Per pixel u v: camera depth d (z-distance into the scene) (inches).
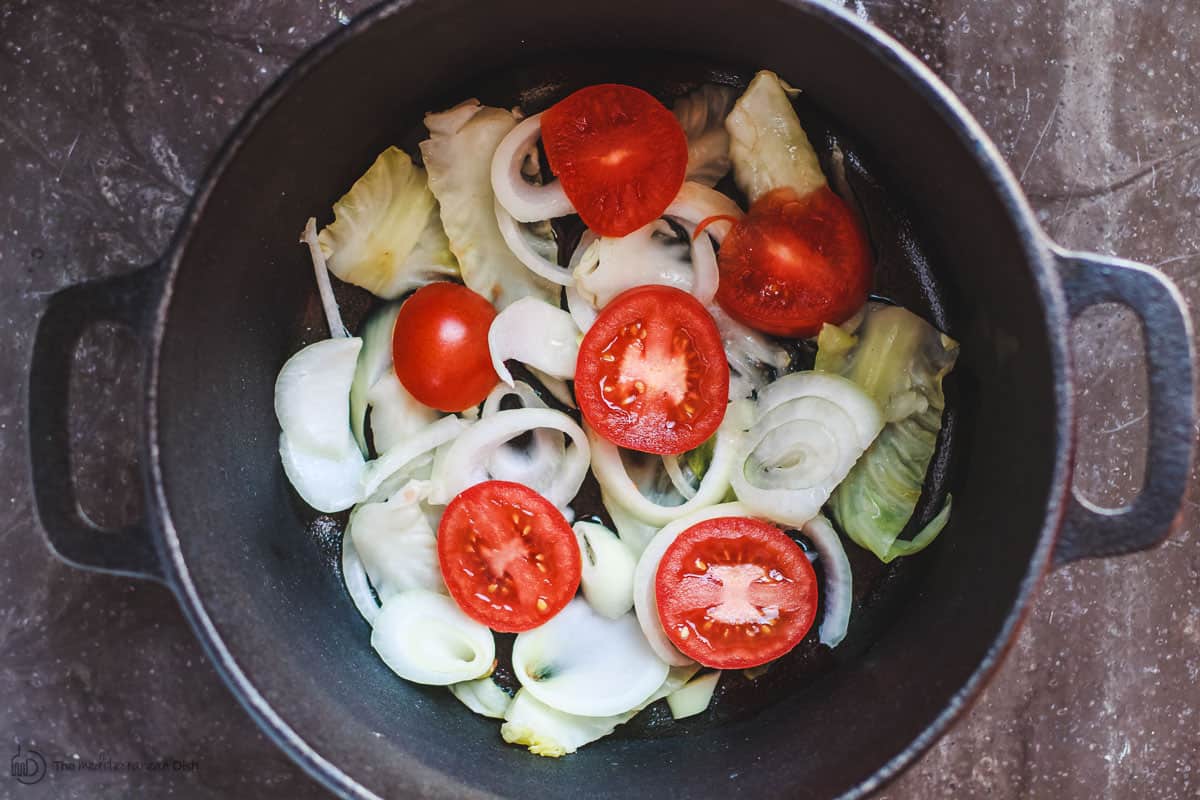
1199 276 21.3
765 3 17.9
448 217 20.0
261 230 19.4
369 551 20.3
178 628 21.0
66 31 20.5
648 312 19.5
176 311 17.8
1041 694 21.5
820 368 20.1
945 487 20.5
